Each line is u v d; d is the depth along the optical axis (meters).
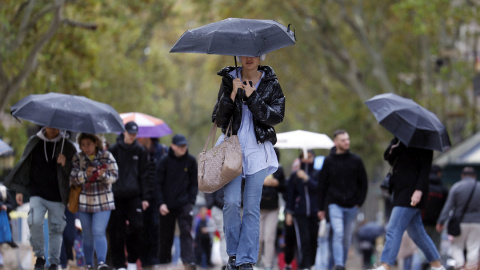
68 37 64.88
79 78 66.56
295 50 100.06
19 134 63.47
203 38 19.17
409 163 28.55
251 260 19.88
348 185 33.53
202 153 19.91
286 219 36.75
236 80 19.33
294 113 129.38
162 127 36.25
